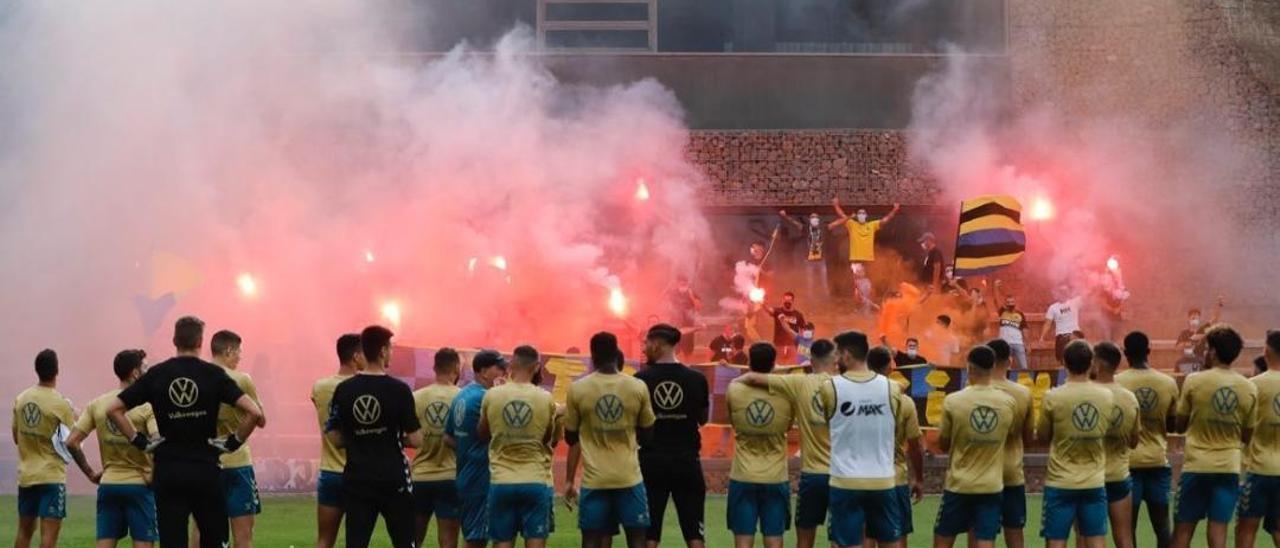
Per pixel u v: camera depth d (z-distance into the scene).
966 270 32.06
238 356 15.52
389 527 13.91
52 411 16.28
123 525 15.01
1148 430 16.06
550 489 14.61
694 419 14.97
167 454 12.99
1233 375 15.62
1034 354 35.62
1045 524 14.86
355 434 13.84
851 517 14.34
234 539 15.74
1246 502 15.82
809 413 15.23
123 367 14.95
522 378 14.62
